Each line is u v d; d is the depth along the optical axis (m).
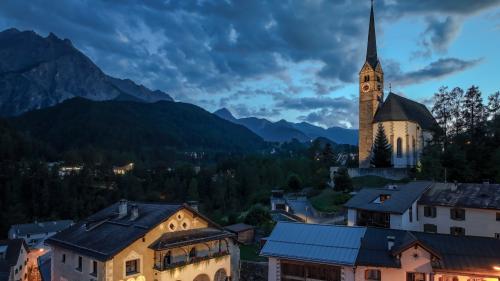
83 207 152.62
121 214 44.66
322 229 43.41
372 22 112.06
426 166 80.69
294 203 87.06
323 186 101.31
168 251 41.81
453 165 78.69
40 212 143.62
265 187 146.75
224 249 47.00
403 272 36.62
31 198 149.62
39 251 99.12
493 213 49.25
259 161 186.75
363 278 37.56
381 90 109.88
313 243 41.22
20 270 78.19
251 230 66.50
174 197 170.62
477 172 76.94
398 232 41.16
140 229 39.47
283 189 112.06
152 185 189.00
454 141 86.69
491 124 84.69
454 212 51.91
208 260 44.12
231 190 157.25
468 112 89.00
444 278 36.06
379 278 37.38
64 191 152.88
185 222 43.81
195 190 158.88
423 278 36.22
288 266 41.19
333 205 80.50
